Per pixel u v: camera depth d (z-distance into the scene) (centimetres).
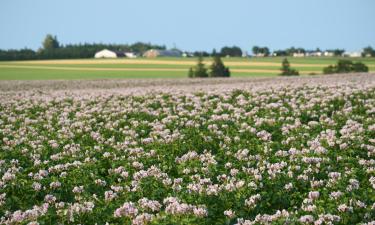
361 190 1309
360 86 3591
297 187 1398
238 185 1351
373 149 1773
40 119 2762
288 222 1062
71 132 2308
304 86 3794
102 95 3800
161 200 1350
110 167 1730
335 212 1149
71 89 5269
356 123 2245
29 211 1184
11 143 2119
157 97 3500
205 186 1391
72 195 1429
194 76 11912
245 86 4253
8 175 1504
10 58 19900
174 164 1688
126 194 1369
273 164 1573
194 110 2830
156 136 2133
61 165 1662
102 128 2444
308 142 1889
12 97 4003
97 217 1195
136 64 16300
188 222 1085
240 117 2544
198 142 1986
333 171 1538
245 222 1098
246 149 1789
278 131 2233
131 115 2802
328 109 2722
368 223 1064
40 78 10500
